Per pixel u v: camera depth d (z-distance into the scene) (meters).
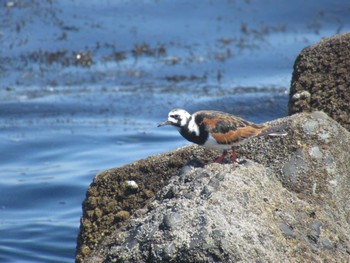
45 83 21.84
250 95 20.39
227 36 23.97
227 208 10.38
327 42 14.12
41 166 18.14
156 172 12.33
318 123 12.08
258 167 11.30
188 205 10.43
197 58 22.78
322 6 25.34
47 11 25.20
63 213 16.33
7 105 20.75
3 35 23.94
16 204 16.72
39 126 19.73
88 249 12.25
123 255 10.43
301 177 11.73
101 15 25.11
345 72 13.70
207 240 9.97
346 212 11.70
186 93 20.84
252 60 22.53
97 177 12.51
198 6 25.67
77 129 19.52
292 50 22.94
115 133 19.23
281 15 25.05
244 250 9.99
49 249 15.05
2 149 18.80
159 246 10.17
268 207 10.77
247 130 11.35
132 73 22.20
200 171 11.09
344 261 10.71
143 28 24.42
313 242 10.76
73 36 23.92
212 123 11.32
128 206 12.30
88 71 22.41
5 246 15.12
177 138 18.95
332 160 11.86
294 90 13.94
